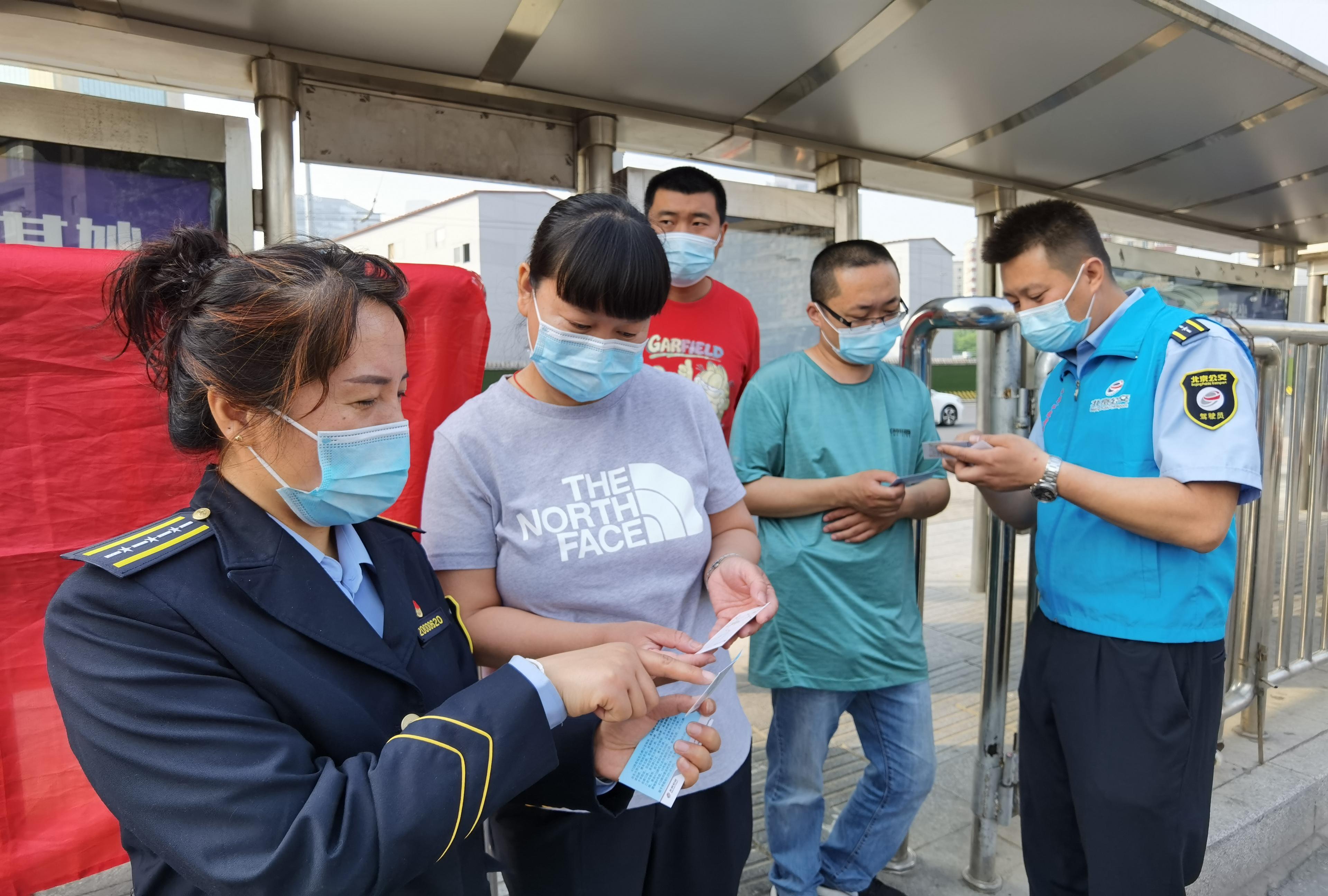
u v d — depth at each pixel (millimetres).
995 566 2109
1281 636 2814
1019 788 2004
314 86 2477
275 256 778
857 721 2066
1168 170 3936
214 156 2158
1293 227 5324
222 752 686
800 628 1938
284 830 676
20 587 1354
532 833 1241
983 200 4270
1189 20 2395
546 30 2338
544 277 1156
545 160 2891
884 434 2021
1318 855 2480
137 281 819
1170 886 1518
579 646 1123
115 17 2160
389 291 852
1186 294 5207
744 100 2918
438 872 897
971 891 2176
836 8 2256
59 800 1391
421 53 2426
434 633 979
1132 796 1514
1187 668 1537
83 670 688
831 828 2420
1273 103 3045
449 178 2709
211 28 2236
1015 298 1754
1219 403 1439
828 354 2066
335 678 816
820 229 3387
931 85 2814
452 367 1753
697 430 1367
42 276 1342
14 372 1334
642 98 2879
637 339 1198
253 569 783
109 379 1404
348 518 865
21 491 1349
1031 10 2307
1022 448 1551
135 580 726
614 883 1212
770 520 2023
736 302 2697
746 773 1354
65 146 2008
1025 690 1817
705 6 2221
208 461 866
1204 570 1533
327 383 782
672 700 1060
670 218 2459
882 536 1950
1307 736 2910
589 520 1213
